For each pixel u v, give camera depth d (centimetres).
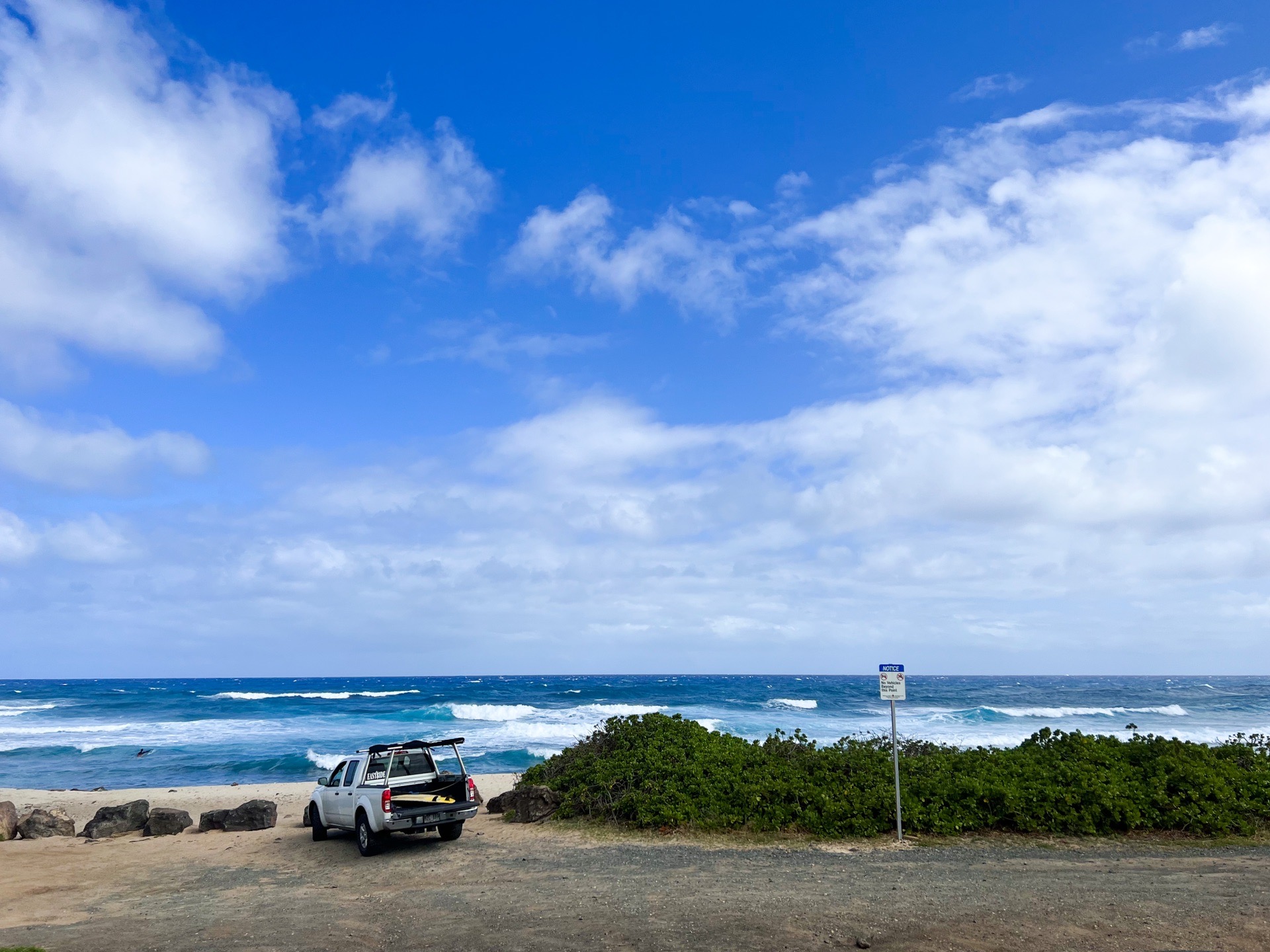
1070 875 1041
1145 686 11669
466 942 809
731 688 9581
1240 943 739
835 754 1667
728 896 969
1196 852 1202
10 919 1027
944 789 1401
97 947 847
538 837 1457
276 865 1364
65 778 3191
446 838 1483
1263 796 1391
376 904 1005
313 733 4484
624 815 1509
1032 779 1425
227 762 3450
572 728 4544
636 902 954
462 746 3744
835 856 1213
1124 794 1357
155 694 9075
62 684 18312
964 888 977
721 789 1486
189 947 829
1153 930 781
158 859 1466
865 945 750
